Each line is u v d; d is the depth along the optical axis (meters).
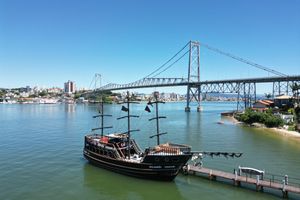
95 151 60.19
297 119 126.94
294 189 42.81
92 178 52.09
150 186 48.41
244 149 78.06
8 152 71.50
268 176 53.34
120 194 45.41
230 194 44.59
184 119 168.12
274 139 94.31
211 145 84.25
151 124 139.12
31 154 69.44
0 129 114.94
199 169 52.41
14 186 47.94
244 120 137.38
